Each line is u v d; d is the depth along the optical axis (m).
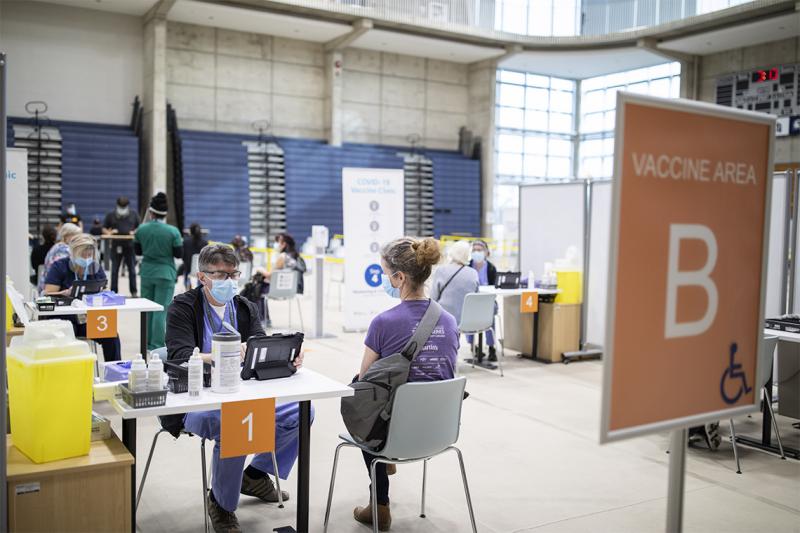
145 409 2.35
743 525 3.23
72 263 5.02
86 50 14.53
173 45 15.62
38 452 2.33
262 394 2.57
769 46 16.05
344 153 17.30
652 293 1.52
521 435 4.59
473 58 18.83
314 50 17.27
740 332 1.69
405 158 18.22
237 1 14.60
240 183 15.92
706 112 1.58
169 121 15.48
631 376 1.50
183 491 3.45
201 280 3.03
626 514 3.32
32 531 2.27
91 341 5.05
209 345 3.05
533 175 20.97
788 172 5.51
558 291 7.09
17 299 3.80
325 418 4.81
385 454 2.73
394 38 16.83
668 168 1.52
